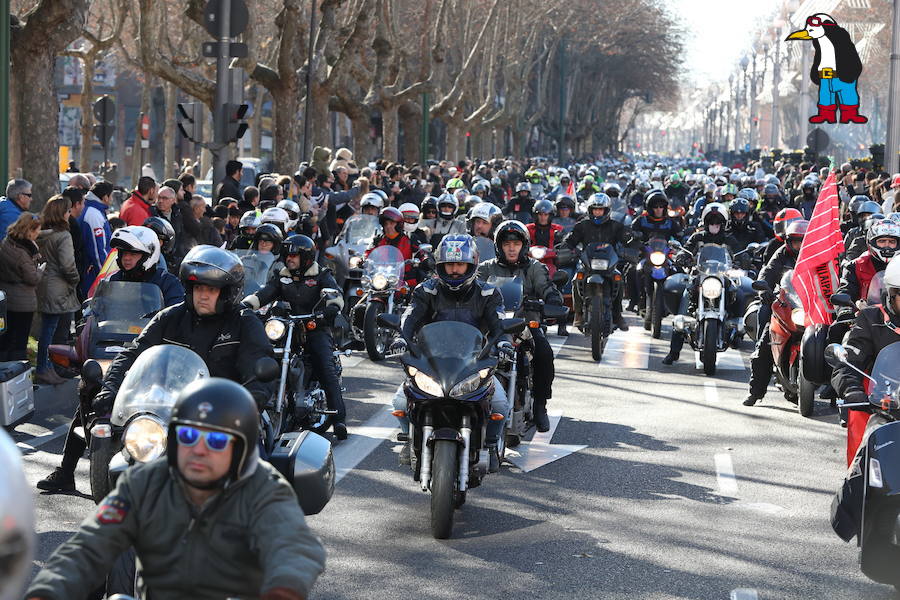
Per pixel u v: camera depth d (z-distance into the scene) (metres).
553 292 23.70
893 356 16.16
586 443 25.28
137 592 9.33
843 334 22.08
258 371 14.67
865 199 39.56
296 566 8.32
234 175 45.38
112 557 8.74
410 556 17.31
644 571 16.70
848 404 16.34
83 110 99.62
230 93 44.91
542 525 19.06
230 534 8.72
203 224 38.25
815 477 22.48
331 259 39.34
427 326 18.89
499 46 154.12
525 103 182.38
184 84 65.19
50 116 43.44
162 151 175.62
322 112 78.88
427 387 18.20
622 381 33.38
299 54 71.44
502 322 19.31
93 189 35.12
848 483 15.37
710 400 30.52
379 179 60.28
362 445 24.75
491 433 19.27
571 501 20.59
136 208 35.31
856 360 17.03
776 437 26.08
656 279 41.31
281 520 8.62
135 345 15.45
